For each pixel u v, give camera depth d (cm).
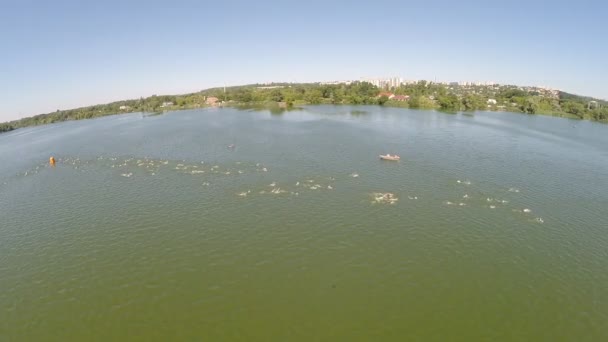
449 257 5153
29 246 5656
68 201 7469
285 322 3947
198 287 4538
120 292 4488
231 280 4656
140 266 5006
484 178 8562
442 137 13575
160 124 18762
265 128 15875
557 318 4031
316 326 3888
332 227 5991
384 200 7094
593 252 5331
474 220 6294
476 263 5025
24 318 4106
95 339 3781
